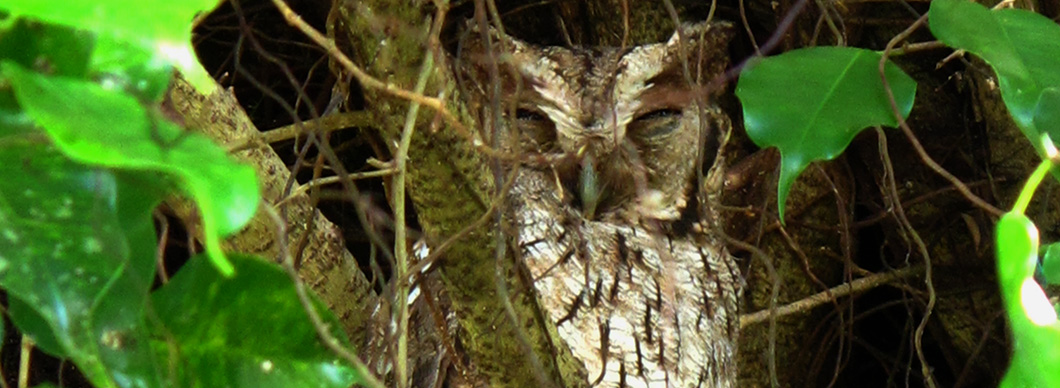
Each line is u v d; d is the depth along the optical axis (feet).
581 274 12.54
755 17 12.87
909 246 12.78
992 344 12.87
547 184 12.58
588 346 12.50
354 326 12.46
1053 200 12.60
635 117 12.59
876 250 13.00
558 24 12.93
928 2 12.75
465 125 12.07
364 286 12.48
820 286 12.88
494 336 12.17
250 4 12.88
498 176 12.09
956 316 12.89
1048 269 12.01
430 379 12.48
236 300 10.57
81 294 8.41
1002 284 11.30
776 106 12.13
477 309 12.16
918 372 12.99
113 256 8.42
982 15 12.09
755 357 12.89
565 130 12.57
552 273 12.53
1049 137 12.02
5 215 8.43
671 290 12.58
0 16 8.66
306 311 10.52
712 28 12.62
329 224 12.43
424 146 12.06
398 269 12.05
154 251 8.84
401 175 12.03
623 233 12.60
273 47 12.89
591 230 12.58
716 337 12.60
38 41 8.59
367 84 11.98
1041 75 12.07
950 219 12.85
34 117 7.18
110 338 8.90
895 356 13.05
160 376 9.12
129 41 8.18
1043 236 12.59
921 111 12.84
